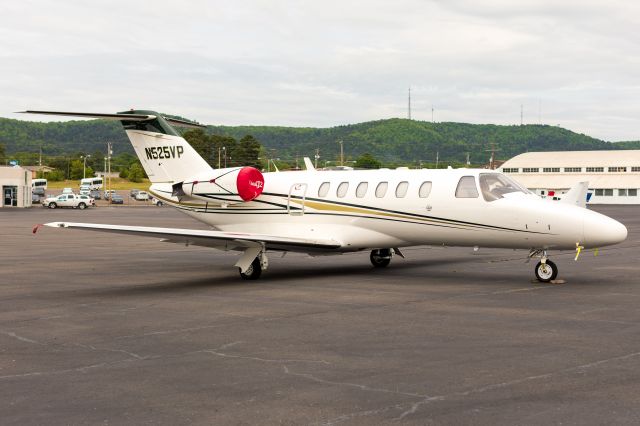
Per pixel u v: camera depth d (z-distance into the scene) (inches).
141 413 261.6
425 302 527.2
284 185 765.3
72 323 455.8
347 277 700.7
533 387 288.2
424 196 676.7
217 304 531.5
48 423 251.1
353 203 716.7
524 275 704.4
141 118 807.7
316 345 376.8
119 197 3870.6
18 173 3193.9
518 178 4827.8
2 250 1093.8
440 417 251.8
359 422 247.9
